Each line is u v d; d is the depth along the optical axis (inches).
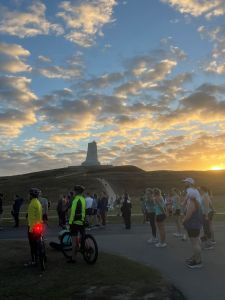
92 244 436.8
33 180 4606.3
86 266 420.5
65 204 955.3
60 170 6274.6
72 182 4185.5
